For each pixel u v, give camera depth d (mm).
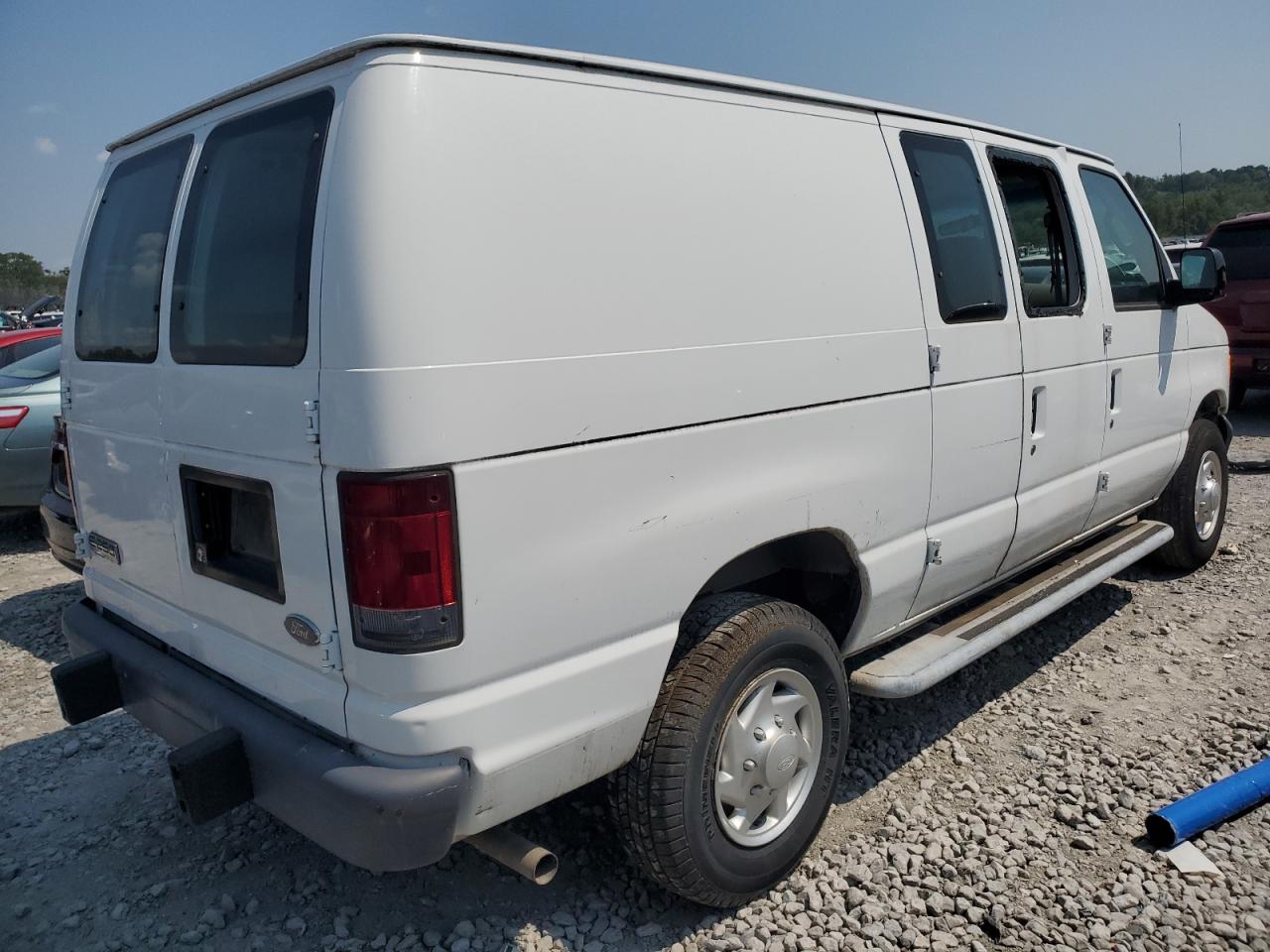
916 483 3324
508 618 2215
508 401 2168
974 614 3873
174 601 2869
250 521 2531
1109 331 4379
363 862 2180
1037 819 3283
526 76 2285
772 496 2785
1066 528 4367
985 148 3809
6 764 3842
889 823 3248
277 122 2373
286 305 2252
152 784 3676
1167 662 4523
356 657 2176
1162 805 3346
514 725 2258
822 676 2971
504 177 2199
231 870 3111
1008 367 3715
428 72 2127
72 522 4871
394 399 2031
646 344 2439
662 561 2512
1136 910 2818
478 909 2889
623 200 2424
